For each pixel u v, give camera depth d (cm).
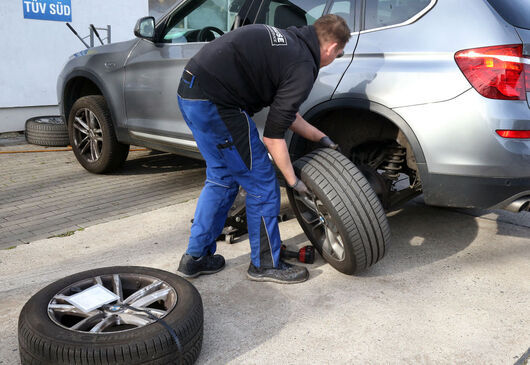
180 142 343
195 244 234
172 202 362
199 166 472
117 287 196
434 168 229
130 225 314
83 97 428
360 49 251
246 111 217
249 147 211
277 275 237
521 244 290
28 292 224
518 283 242
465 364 179
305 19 278
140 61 362
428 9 234
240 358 182
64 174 438
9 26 573
